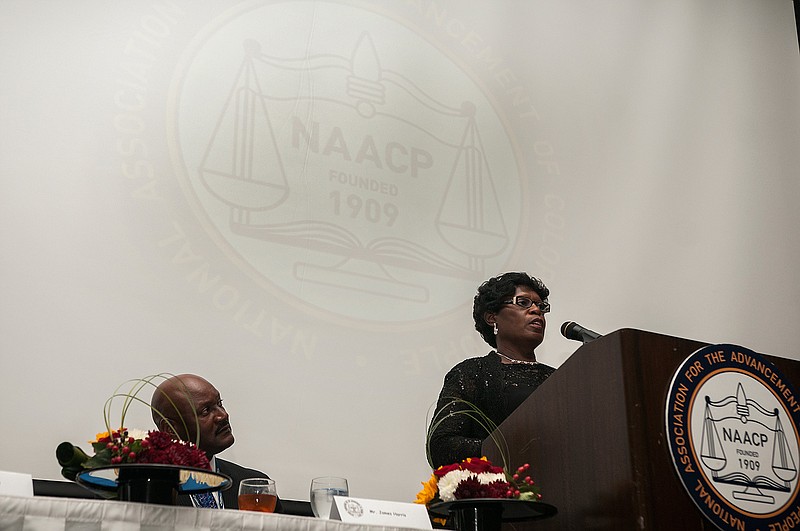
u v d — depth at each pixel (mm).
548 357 3771
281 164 3602
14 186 3145
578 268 3992
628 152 4312
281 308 3404
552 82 4289
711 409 1574
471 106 4070
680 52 4637
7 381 2918
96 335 3092
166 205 3350
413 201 3791
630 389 1557
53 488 2863
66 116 3311
